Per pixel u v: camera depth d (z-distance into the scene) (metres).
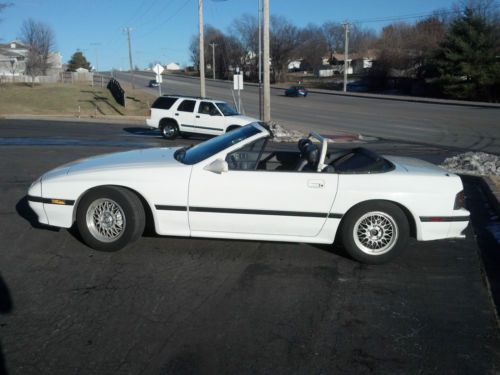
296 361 3.02
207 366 2.93
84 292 3.88
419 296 4.02
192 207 4.65
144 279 4.16
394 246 4.62
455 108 38.34
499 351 3.20
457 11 52.22
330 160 5.38
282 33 92.56
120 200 4.62
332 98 52.50
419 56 64.81
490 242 5.53
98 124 23.25
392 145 16.91
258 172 4.63
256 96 54.97
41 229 5.44
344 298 3.94
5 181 8.15
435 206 4.57
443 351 3.18
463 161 10.50
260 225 4.65
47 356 2.98
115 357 2.99
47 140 15.05
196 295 3.88
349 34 116.06
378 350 3.18
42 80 68.94
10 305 3.63
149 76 116.56
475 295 4.07
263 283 4.16
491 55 48.06
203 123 17.14
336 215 4.59
